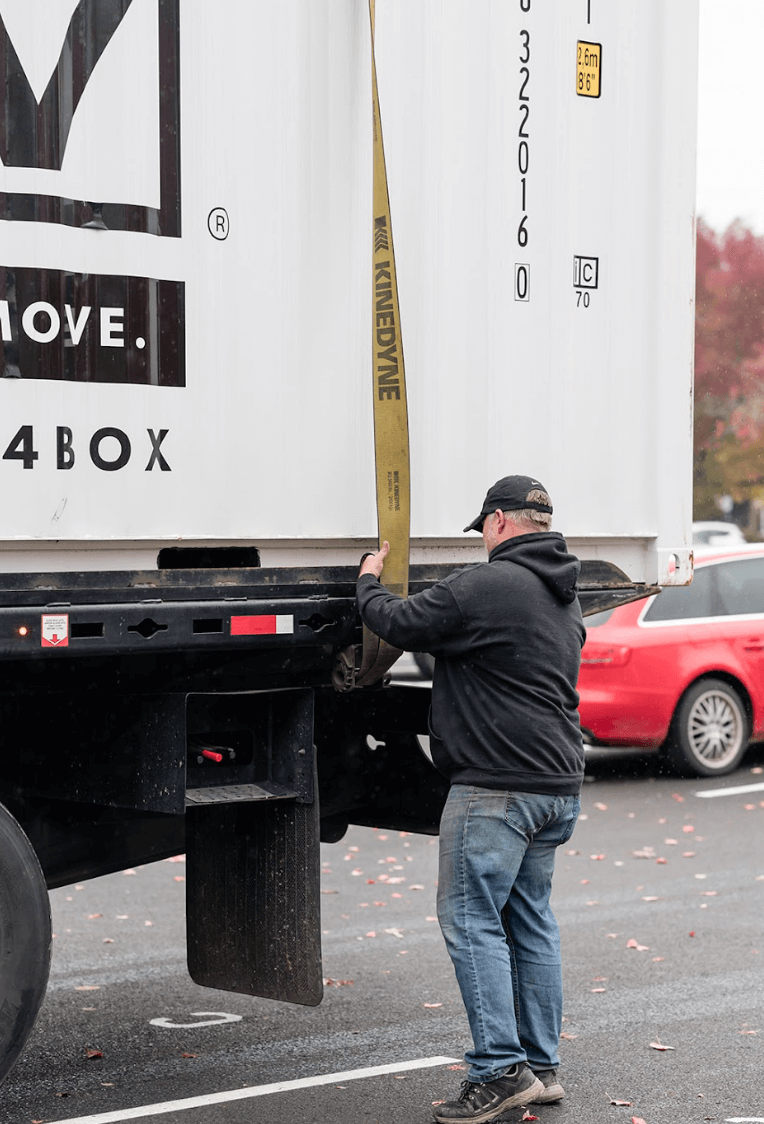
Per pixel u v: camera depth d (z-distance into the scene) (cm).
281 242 450
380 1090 511
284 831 465
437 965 697
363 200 467
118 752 453
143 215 422
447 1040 573
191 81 431
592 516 528
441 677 477
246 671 464
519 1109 480
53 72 406
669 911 813
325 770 563
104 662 445
